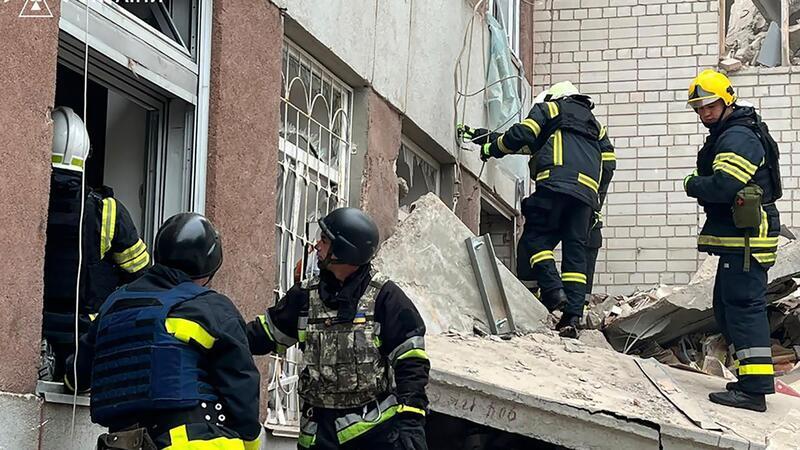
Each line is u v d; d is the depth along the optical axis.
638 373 6.34
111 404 3.45
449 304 6.86
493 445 5.90
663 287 9.09
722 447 5.24
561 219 7.36
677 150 11.63
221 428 3.48
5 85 3.80
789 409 6.21
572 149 7.25
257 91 5.67
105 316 3.56
